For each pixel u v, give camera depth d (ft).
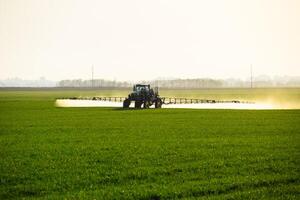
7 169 91.20
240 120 196.85
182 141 130.11
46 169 91.15
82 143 127.65
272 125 175.22
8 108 299.99
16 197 72.23
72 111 261.65
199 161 98.68
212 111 257.75
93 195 72.08
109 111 259.19
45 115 231.50
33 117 219.20
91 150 114.52
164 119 202.39
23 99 493.36
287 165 93.71
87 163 97.09
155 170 89.51
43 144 126.00
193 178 83.20
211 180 81.20
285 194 72.90
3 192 74.64
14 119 208.33
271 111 257.34
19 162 98.17
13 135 147.23
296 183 80.07
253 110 269.03
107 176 84.69
